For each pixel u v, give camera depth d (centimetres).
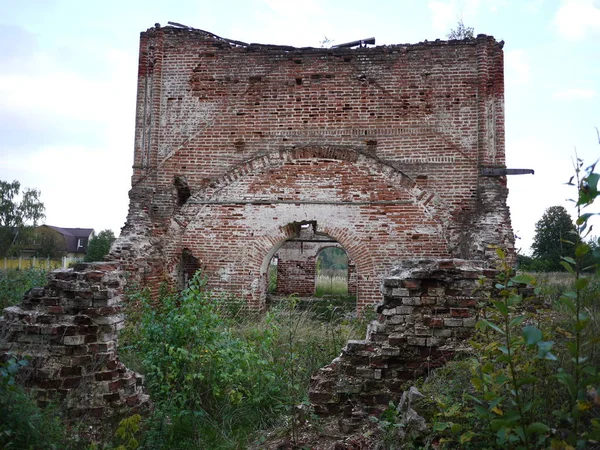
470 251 1046
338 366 555
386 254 1144
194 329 594
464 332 541
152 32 1254
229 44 1234
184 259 1279
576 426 290
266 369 638
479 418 349
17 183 4622
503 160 1127
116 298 561
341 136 1188
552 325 466
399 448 395
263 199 1192
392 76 1188
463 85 1162
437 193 1146
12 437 386
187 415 543
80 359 514
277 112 1210
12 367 419
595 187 278
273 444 495
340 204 1170
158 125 1232
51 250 4484
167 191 1216
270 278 2347
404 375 544
